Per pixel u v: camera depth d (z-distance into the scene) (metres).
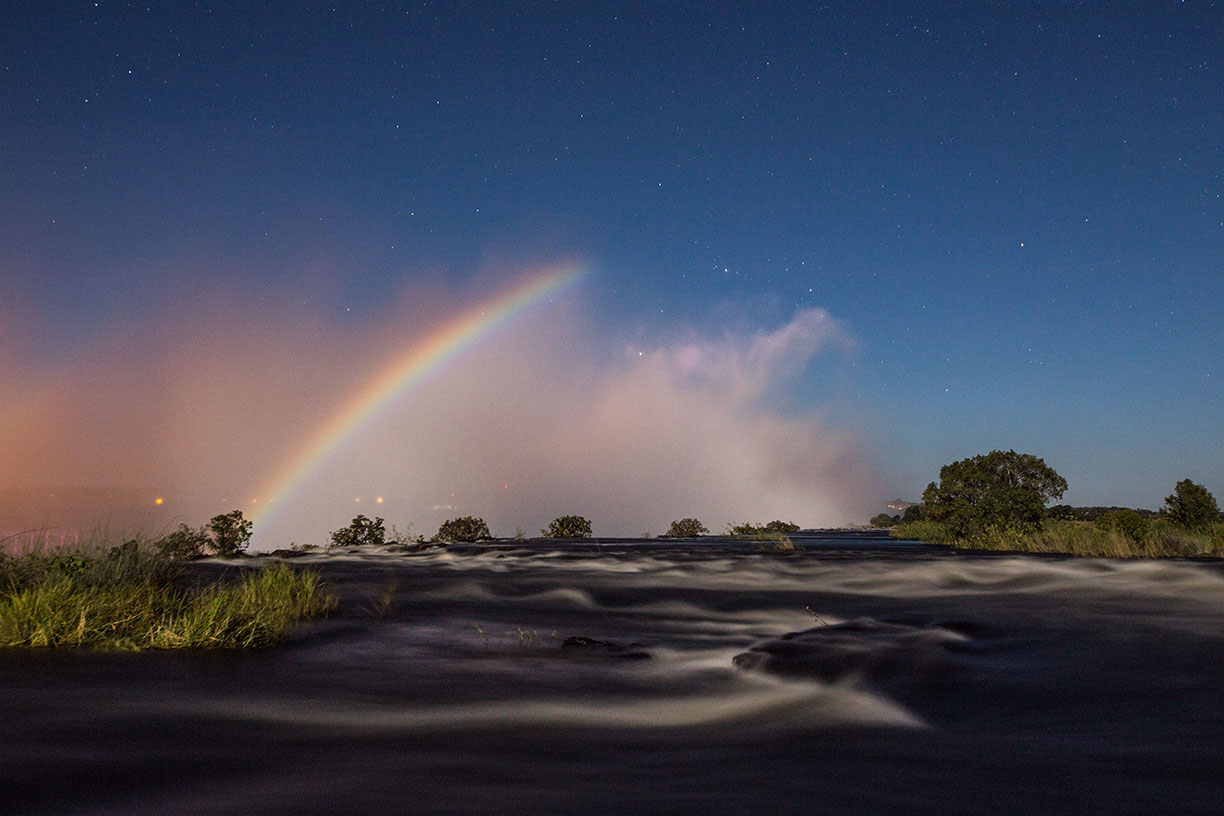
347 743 4.12
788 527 39.25
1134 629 7.98
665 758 3.92
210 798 3.16
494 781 3.46
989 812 3.11
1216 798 3.30
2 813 2.96
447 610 9.95
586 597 11.48
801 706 5.15
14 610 7.29
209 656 6.64
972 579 13.77
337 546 26.02
